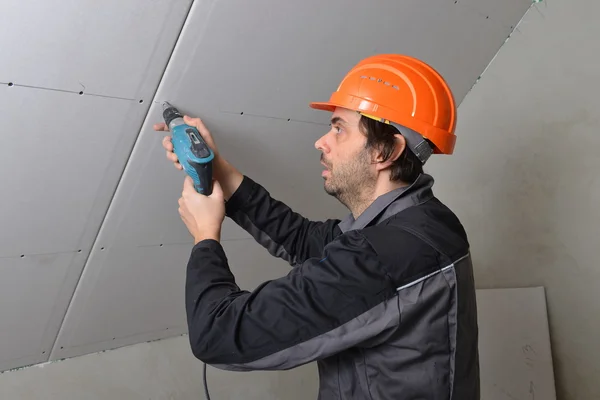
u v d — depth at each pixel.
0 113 0.99
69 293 1.49
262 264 1.97
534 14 1.68
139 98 1.12
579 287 1.65
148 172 1.29
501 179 1.84
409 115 0.99
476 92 1.88
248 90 1.27
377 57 1.07
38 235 1.27
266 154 1.50
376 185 1.03
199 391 1.95
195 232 1.06
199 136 1.04
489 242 1.91
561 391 1.72
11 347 1.53
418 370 0.87
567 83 1.62
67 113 1.06
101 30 0.96
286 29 1.19
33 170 1.12
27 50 0.92
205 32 1.08
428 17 1.46
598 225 1.58
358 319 0.83
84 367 1.73
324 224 1.27
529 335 1.73
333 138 1.05
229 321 0.85
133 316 1.74
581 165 1.61
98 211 1.31
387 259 0.84
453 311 0.89
